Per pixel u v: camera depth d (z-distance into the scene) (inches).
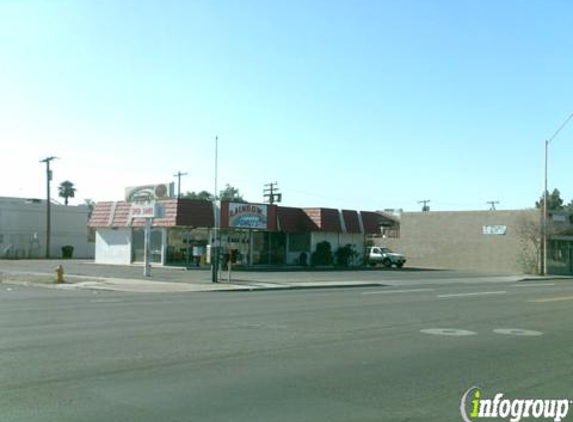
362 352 442.0
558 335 547.5
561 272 2240.4
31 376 349.4
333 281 1327.5
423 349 459.5
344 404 302.0
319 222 1950.1
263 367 383.2
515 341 508.4
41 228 2783.0
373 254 2242.9
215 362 395.5
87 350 430.3
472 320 652.7
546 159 1943.9
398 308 768.9
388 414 286.5
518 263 2266.2
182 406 292.7
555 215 2209.6
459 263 2438.5
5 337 485.4
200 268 1668.3
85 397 305.9
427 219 2541.8
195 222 1710.1
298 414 283.4
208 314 667.4
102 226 1925.4
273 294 997.8
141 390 321.1
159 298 887.1
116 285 1114.1
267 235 1956.2
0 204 2655.0
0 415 274.8
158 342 467.8
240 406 294.5
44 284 1133.7
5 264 1915.6
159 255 1772.9
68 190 4475.9
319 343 477.7
